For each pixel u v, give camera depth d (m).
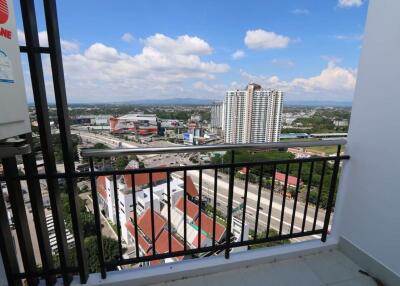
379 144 1.52
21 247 1.29
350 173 1.76
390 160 1.45
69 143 1.23
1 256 1.24
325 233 1.88
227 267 1.64
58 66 1.12
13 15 0.85
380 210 1.54
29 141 1.13
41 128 1.14
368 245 1.64
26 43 1.04
